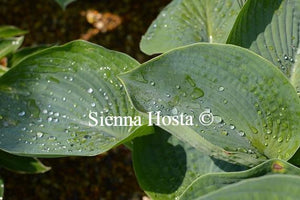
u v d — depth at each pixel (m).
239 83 1.15
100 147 1.22
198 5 1.35
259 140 1.17
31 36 1.75
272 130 1.16
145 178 1.26
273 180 1.02
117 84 1.27
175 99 1.16
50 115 1.26
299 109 1.14
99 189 1.58
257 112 1.16
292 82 1.23
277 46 1.24
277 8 1.24
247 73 1.15
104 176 1.59
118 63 1.27
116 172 1.59
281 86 1.14
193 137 1.13
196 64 1.15
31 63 1.28
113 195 1.57
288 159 1.16
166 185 1.26
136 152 1.27
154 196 1.25
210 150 1.14
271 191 1.02
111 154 1.61
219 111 1.16
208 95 1.16
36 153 1.20
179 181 1.26
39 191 1.59
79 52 1.28
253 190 1.02
